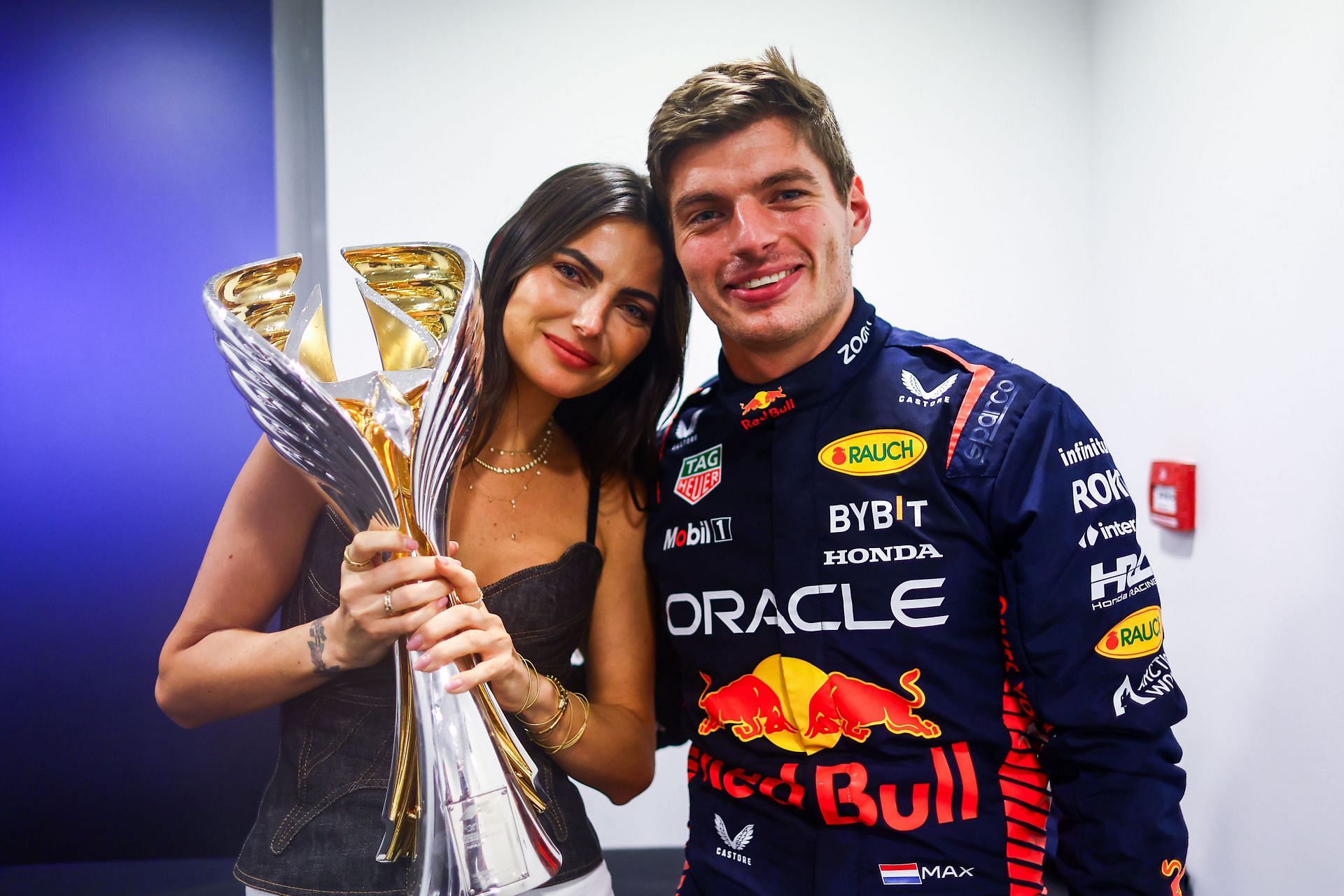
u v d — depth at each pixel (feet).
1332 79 4.25
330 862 2.89
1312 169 4.41
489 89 7.16
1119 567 2.85
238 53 7.35
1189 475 5.69
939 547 2.91
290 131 7.26
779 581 3.05
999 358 3.11
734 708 3.11
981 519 2.90
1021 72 7.20
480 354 2.29
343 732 2.97
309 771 2.98
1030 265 7.25
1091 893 2.81
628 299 3.15
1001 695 2.95
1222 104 5.25
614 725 3.26
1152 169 6.14
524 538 3.28
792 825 2.97
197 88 7.37
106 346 7.55
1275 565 4.82
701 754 3.29
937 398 3.00
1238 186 5.09
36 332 7.51
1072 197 7.22
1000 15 7.19
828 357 3.08
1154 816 2.75
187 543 7.68
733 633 3.15
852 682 2.93
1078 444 2.92
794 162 2.87
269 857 2.96
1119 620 2.83
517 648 3.17
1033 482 2.83
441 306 2.57
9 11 7.30
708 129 2.86
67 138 7.38
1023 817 2.93
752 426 3.19
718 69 2.99
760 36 7.19
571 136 7.19
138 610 7.66
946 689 2.89
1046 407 2.92
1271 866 4.92
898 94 7.21
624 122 7.20
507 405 3.32
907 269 7.25
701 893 3.16
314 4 7.25
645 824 7.33
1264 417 4.88
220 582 3.05
